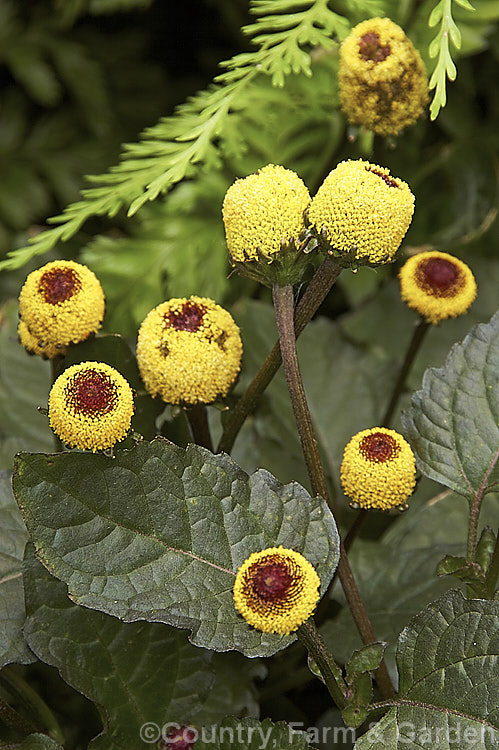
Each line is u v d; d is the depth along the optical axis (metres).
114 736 0.41
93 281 0.42
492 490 0.42
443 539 0.48
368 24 0.45
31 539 0.39
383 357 0.53
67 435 0.39
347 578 0.41
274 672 0.47
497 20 0.65
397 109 0.45
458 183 0.66
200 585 0.39
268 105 0.58
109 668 0.41
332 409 0.52
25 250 0.48
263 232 0.39
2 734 0.43
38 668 0.47
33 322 0.42
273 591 0.37
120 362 0.43
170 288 0.64
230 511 0.40
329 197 0.39
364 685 0.39
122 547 0.39
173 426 0.45
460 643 0.39
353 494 0.40
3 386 0.51
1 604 0.42
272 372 0.41
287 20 0.48
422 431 0.43
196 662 0.42
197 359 0.40
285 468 0.50
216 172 0.65
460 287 0.45
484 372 0.43
